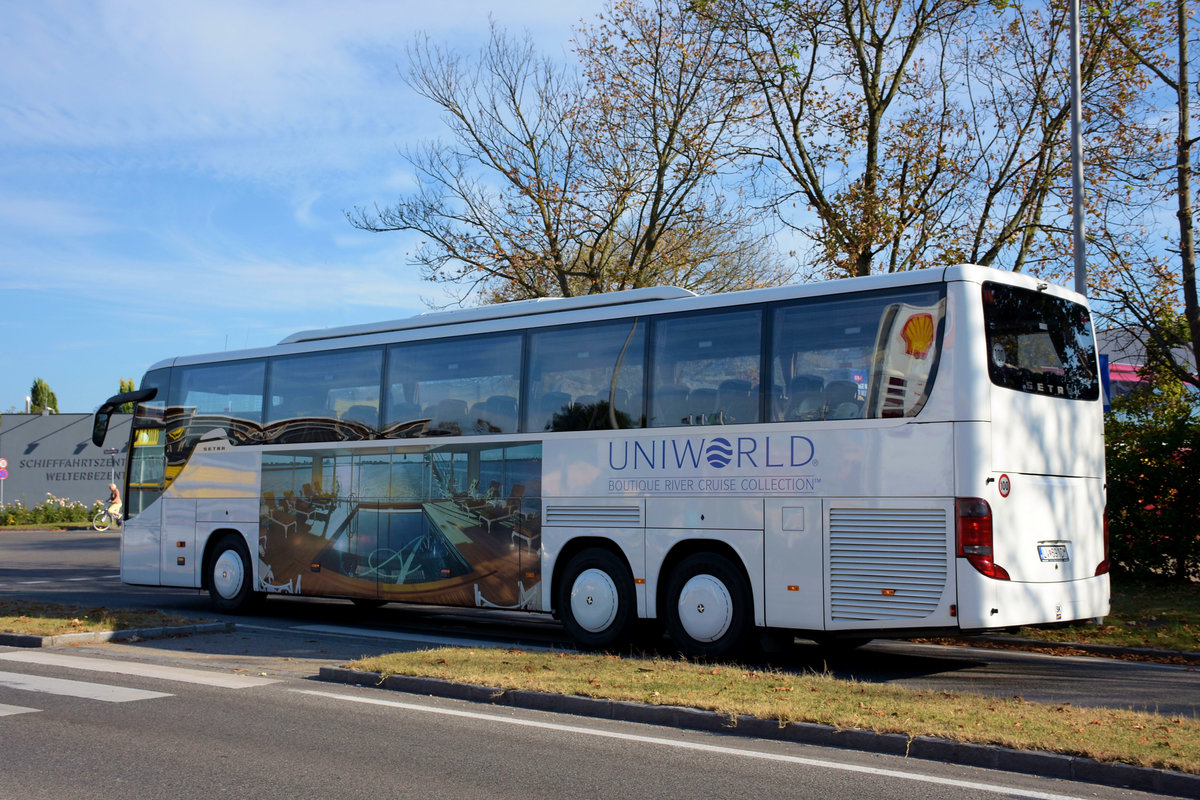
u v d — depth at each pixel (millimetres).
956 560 9320
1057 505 10016
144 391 17344
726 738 7199
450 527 13117
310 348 15188
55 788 6004
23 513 47781
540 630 14367
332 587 14359
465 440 13094
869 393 10008
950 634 9352
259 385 15781
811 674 9594
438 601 13156
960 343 9547
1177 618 13070
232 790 5941
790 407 10484
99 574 24516
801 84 21000
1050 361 10320
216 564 16031
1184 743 6383
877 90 20375
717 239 25797
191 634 13203
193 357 16922
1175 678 10164
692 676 8867
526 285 24703
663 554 11195
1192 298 16562
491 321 13234
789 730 7168
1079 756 6215
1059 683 9844
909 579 9578
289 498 15094
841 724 7051
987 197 20203
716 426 10961
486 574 12688
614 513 11617
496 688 8516
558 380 12344
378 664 9633
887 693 8133
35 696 8812
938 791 5867
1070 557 10086
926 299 9812
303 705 8406
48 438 55656
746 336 10906
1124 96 19531
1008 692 9320
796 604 10203
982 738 6594
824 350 10359
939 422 9547
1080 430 10469
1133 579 15812
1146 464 15688
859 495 9930
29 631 12297
